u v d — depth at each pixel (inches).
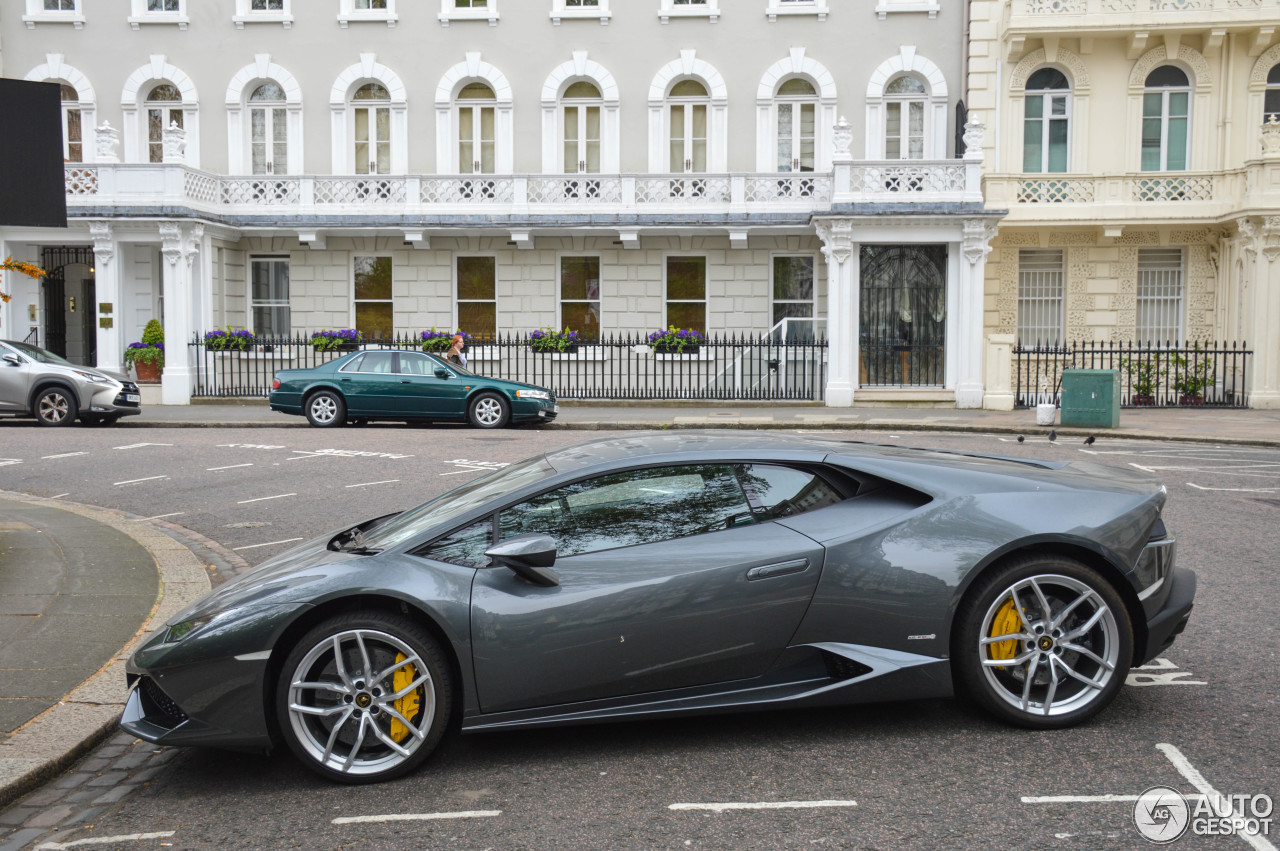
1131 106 917.2
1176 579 187.5
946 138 953.5
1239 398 879.1
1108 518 172.9
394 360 730.2
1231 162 908.0
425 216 952.3
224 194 966.4
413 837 140.6
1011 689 171.9
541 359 952.3
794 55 956.6
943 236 853.8
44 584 274.4
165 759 173.3
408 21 979.3
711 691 166.9
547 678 161.9
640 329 981.8
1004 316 946.1
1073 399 692.1
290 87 984.9
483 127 991.6
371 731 162.2
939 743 167.6
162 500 425.7
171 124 995.3
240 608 161.0
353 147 992.2
